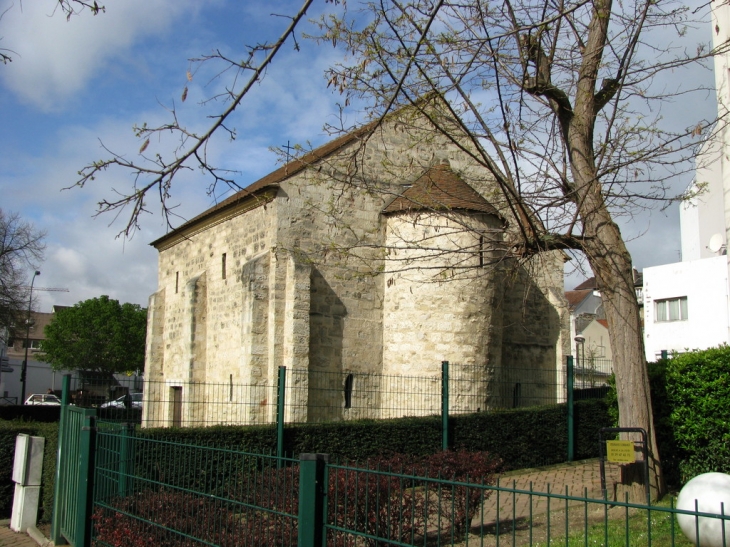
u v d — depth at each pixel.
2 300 47.41
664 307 33.31
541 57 12.02
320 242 20.62
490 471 10.59
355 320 20.91
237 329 22.20
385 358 21.12
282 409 13.72
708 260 31.53
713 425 12.07
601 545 7.98
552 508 11.10
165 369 28.00
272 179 23.33
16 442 12.88
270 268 20.23
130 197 7.44
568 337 23.27
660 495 11.11
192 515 7.03
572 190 11.84
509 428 16.64
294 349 19.36
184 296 26.83
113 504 8.16
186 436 12.55
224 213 23.33
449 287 19.72
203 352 24.50
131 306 65.44
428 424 15.61
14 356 75.00
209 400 23.61
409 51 9.04
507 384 20.72
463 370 18.44
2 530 12.37
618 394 11.64
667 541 8.05
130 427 8.56
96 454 8.97
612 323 11.74
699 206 32.97
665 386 12.86
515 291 22.62
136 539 7.53
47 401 55.47
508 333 22.25
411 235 20.34
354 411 20.50
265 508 6.12
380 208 21.59
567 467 16.61
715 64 14.97
